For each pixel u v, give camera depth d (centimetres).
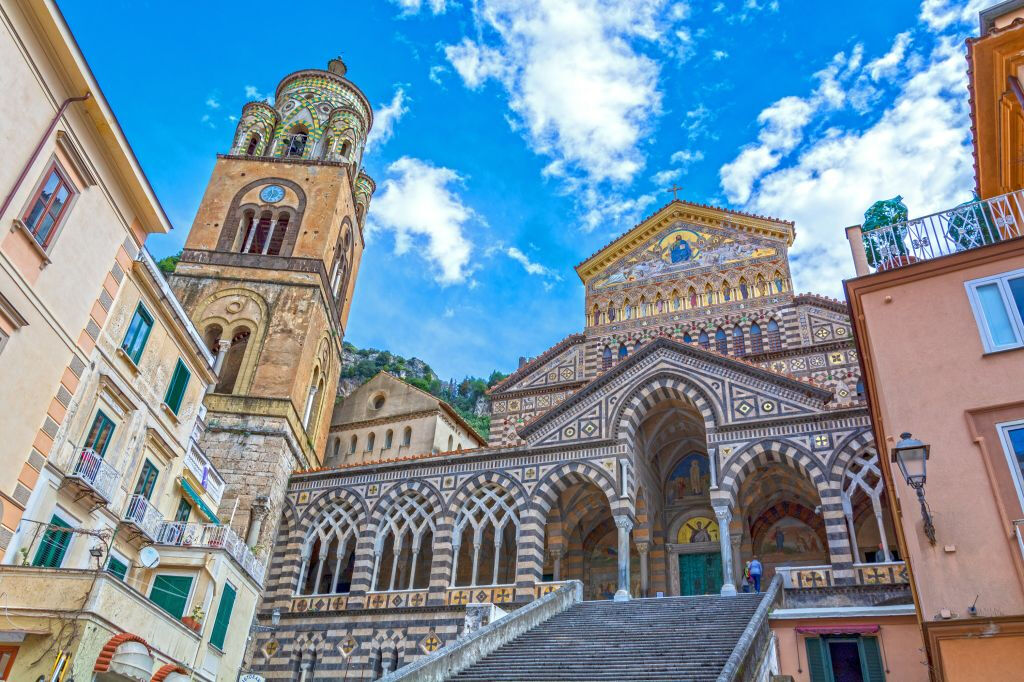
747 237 4891
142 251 2627
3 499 2014
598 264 5262
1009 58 1984
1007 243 1742
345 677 3475
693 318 4741
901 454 1498
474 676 1962
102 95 2255
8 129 1980
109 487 2453
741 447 3397
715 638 2169
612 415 3712
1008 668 1355
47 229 2155
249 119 5997
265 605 3825
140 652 2008
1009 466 1528
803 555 3800
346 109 6147
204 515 3253
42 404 2159
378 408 5744
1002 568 1441
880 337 1784
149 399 2725
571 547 4125
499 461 3847
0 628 1861
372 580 3803
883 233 1988
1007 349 1639
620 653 2105
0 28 1942
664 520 4103
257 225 5328
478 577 4200
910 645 2294
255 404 4362
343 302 5662
